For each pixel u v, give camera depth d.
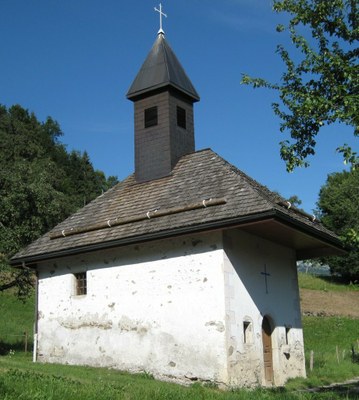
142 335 15.06
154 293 15.09
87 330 16.33
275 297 16.05
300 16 11.10
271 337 15.71
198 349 13.87
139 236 14.98
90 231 16.91
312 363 19.48
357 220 53.56
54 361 16.84
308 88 11.18
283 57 11.40
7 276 26.02
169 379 14.21
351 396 11.96
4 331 27.78
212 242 14.27
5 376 9.41
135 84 18.78
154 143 18.02
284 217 13.45
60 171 54.06
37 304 17.86
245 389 12.82
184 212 14.84
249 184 14.76
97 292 16.38
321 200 59.62
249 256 15.13
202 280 14.23
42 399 7.77
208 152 17.34
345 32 11.01
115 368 15.39
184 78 18.91
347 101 9.76
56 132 73.81
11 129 60.91
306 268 63.28
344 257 53.44
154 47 19.28
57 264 17.66
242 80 11.39
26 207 22.78
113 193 18.56
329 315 39.06
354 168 9.72
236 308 14.04
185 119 18.66
